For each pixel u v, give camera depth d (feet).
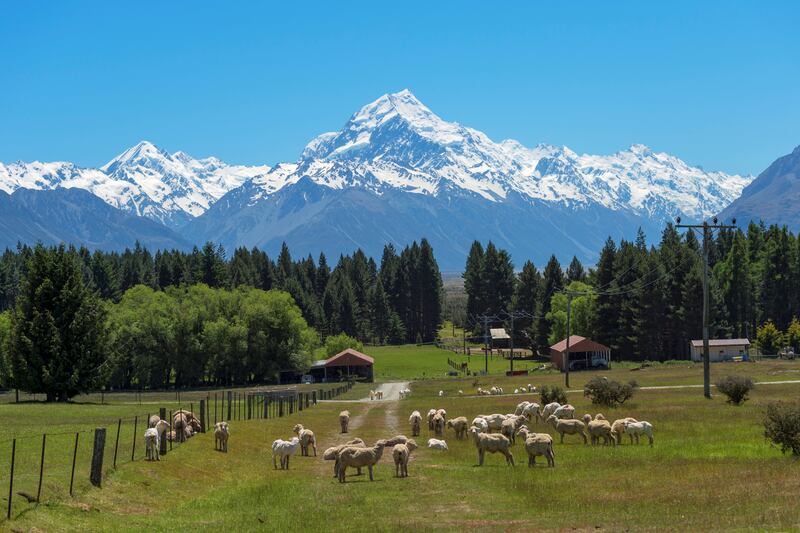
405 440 130.52
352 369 539.29
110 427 159.84
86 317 295.69
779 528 70.23
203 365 490.90
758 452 123.44
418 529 80.23
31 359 288.30
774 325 553.64
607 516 82.58
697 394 252.62
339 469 115.24
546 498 93.56
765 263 572.92
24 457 111.96
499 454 135.54
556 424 148.25
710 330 534.78
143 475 108.58
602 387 217.56
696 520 77.25
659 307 534.37
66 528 80.94
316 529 82.84
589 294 584.40
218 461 129.39
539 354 655.35
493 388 335.67
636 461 117.70
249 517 90.48
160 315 486.38
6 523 77.05
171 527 85.10
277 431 179.63
